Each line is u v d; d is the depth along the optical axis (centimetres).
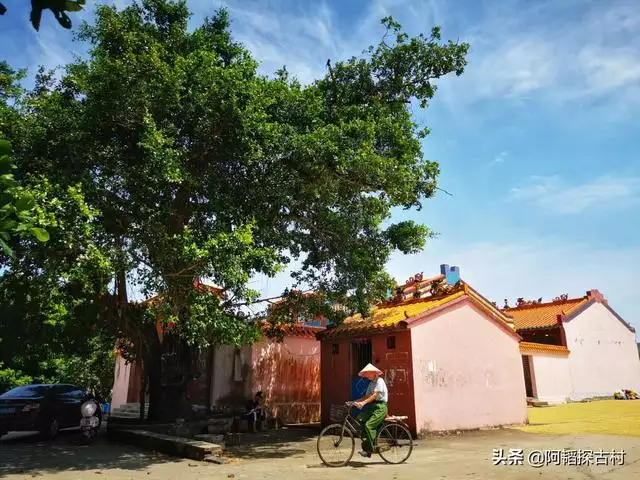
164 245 1085
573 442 1192
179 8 1297
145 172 1069
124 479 840
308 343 2075
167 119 1139
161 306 1079
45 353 1570
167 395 1471
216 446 1052
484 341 1616
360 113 1353
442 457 1023
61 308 1071
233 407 1820
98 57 1139
